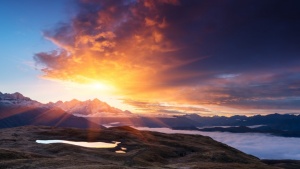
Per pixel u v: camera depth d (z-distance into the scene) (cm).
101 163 8994
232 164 11469
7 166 7688
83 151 11862
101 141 16312
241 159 13975
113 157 11150
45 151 11750
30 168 7494
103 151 12525
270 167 11888
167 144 17362
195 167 9694
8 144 13412
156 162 11856
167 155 13862
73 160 8788
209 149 16638
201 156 13975
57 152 11556
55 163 8119
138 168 7962
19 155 9531
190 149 16450
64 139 16612
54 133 18250
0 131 19188
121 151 13238
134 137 18362
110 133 18800
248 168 10894
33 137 16762
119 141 16538
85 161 8856
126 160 10831
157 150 14212
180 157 13962
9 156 9206
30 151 11631
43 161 8325
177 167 9781
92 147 13850
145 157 12019
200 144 19325
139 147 14550
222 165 10719
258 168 11250
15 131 18975
